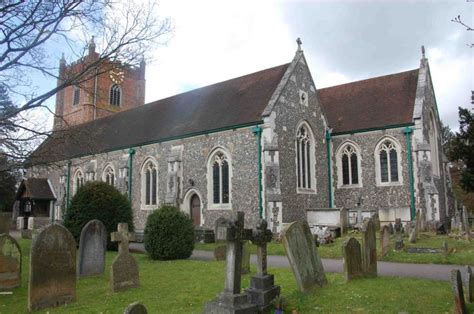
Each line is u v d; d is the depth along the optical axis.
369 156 24.58
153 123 29.58
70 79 14.14
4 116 13.11
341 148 25.66
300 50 24.62
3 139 13.09
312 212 22.33
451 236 17.80
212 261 14.02
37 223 33.78
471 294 7.43
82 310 7.80
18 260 10.10
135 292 9.16
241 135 22.17
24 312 7.82
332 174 25.64
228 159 22.58
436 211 21.73
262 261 7.75
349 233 20.59
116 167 29.77
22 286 10.15
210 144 23.64
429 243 16.08
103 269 11.77
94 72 15.81
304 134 23.86
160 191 26.30
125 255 9.55
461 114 25.89
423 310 7.00
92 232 11.57
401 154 23.44
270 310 7.32
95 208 17.14
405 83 26.05
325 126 25.77
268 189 20.45
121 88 47.84
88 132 15.85
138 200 27.73
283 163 21.67
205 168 23.73
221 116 24.14
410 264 12.91
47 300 8.10
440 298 7.72
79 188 17.98
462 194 35.38
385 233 14.46
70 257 8.54
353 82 28.94
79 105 45.62
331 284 9.09
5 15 12.80
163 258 14.77
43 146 14.81
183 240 15.07
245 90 25.30
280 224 20.09
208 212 23.20
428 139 24.20
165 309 7.63
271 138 20.92
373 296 7.88
